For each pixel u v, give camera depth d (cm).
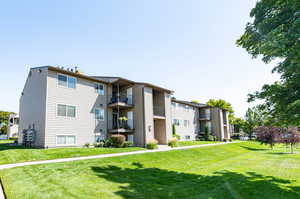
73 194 545
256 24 750
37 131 1569
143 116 2000
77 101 1745
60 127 1588
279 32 588
